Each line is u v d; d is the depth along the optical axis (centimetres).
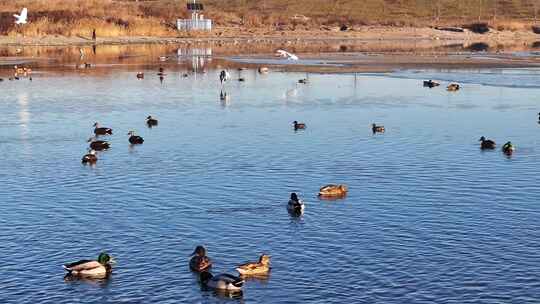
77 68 10619
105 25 16650
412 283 2841
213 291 2800
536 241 3231
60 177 4334
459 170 4397
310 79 9025
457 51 13575
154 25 17625
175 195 3934
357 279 2880
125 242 3269
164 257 3108
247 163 4603
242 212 3650
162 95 7694
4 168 4559
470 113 6359
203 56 12694
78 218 3584
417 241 3241
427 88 8038
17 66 10794
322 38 17250
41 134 5612
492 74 9312
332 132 5553
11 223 3516
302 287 2822
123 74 9819
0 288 2836
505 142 5184
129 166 4566
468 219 3512
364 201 3800
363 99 7262
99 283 2875
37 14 16788
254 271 2925
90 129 5806
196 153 4891
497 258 3056
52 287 2844
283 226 3441
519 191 3953
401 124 5862
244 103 7062
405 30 18975
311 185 4109
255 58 12194
